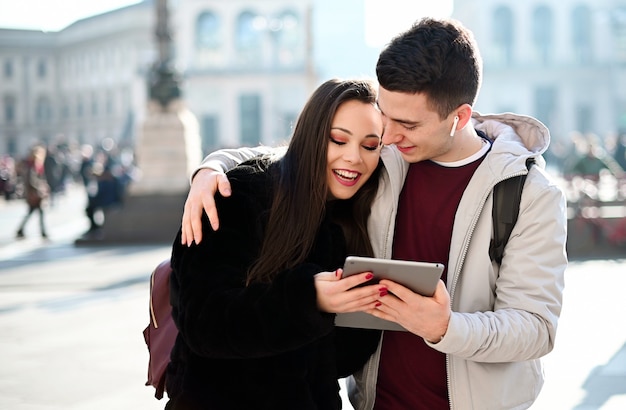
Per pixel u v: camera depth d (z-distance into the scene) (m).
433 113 2.15
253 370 2.11
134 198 16.11
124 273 11.19
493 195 2.25
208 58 61.06
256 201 2.18
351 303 1.95
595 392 5.24
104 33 74.25
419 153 2.24
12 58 80.62
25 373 5.91
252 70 60.44
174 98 16.58
